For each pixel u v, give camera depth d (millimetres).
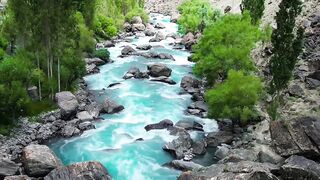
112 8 143875
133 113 71812
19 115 65500
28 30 70562
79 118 67750
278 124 53500
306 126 51219
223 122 67250
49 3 68438
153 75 91688
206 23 127562
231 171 45031
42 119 65875
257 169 44031
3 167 49844
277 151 52125
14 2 69125
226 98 61688
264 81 75000
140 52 111875
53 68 75750
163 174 52531
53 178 47625
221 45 71812
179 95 81375
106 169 50625
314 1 92562
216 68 71875
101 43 120438
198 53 78188
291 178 45500
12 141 59312
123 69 97312
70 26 72438
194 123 66750
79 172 48031
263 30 91188
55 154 55438
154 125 65938
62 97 69375
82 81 85375
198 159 56438
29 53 73500
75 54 80750
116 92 82000
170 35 135125
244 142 58594
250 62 69812
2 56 75812
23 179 46938
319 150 49281
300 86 69125
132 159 56250
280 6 54594
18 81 63469
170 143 58875
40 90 70500
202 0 146625
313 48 79562
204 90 82875
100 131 64438
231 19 78438
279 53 56000
